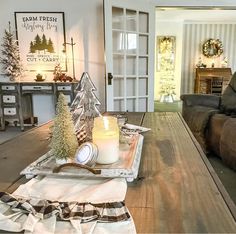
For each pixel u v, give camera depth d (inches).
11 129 174.2
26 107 174.2
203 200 29.0
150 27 160.4
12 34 167.9
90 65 170.2
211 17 288.0
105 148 35.9
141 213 26.6
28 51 170.2
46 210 25.9
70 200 28.3
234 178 99.3
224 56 325.7
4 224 24.4
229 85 144.9
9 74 169.8
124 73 155.1
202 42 323.0
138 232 23.8
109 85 148.0
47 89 160.6
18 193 30.0
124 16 148.0
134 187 32.2
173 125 64.5
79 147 36.4
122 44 151.5
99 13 163.8
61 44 169.2
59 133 35.6
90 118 44.0
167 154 43.7
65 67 171.5
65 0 163.9
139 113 80.5
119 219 25.0
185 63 328.8
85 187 31.5
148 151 45.2
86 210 26.2
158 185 32.7
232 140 102.0
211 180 33.9
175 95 328.2
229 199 29.3
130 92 162.1
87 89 46.3
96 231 23.7
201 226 24.5
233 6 161.8
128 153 40.5
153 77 166.2
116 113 78.9
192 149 46.3
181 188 31.8
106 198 28.7
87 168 33.8
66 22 166.4
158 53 318.0
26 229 23.9
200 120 126.6
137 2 152.4
